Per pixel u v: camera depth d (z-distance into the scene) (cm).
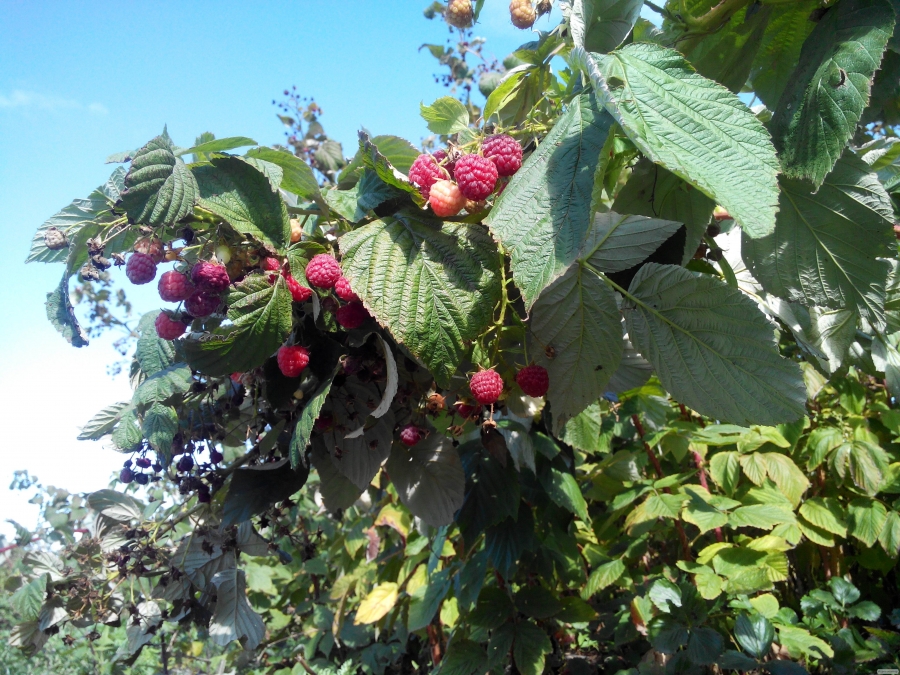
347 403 48
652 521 66
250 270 41
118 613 65
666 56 36
